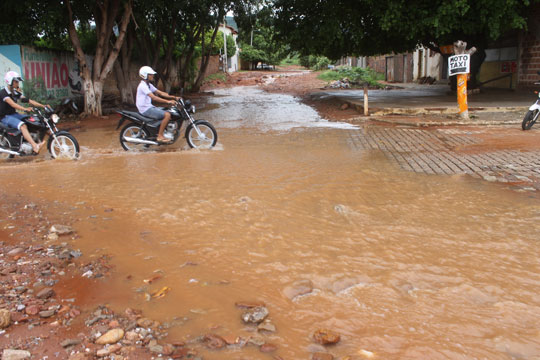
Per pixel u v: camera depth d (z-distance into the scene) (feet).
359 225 14.30
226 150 27.94
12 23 50.47
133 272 11.10
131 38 64.95
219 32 144.77
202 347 8.10
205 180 20.12
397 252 12.21
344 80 100.63
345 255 12.05
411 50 67.15
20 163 25.68
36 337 8.30
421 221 14.64
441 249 12.40
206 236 13.44
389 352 7.96
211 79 121.70
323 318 9.07
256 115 49.08
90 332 8.51
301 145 29.32
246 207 16.14
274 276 10.89
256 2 78.54
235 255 12.09
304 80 118.21
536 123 35.76
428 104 49.29
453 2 46.93
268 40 183.93
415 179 20.07
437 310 9.34
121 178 20.75
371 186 18.94
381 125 38.68
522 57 65.16
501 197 17.19
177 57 97.96
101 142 33.81
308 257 11.94
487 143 28.25
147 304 9.59
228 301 9.74
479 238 13.16
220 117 47.62
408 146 28.30
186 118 28.78
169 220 14.84
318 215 15.28
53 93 57.93
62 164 24.47
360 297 9.89
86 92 52.26
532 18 61.72
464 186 18.83
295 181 19.80
